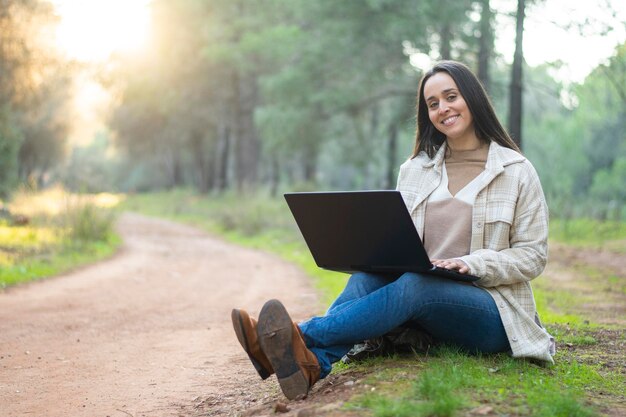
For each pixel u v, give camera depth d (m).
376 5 23.48
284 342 3.31
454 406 2.87
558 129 41.47
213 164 56.59
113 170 72.69
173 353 5.71
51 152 38.72
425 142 4.05
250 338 3.35
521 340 3.69
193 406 4.06
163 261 15.17
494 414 2.88
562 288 9.89
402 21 23.39
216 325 7.17
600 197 36.97
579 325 6.22
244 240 21.91
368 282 3.73
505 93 22.66
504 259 3.62
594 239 18.52
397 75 27.30
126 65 39.22
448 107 3.84
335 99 27.11
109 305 8.63
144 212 39.94
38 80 20.19
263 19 37.06
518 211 3.75
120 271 12.84
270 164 56.19
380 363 3.78
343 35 25.75
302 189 36.38
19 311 7.96
